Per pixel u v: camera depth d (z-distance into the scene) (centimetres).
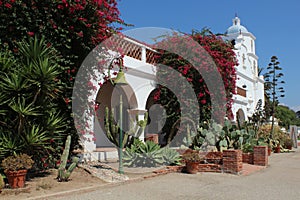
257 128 2039
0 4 821
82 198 703
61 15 923
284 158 1803
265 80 3441
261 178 1046
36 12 879
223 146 1221
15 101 805
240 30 3069
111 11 1039
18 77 785
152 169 1105
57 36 929
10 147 788
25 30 872
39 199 676
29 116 845
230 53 1709
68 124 985
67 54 965
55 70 892
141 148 1158
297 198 753
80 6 916
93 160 1241
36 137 808
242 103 2658
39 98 842
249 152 1425
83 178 905
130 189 814
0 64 798
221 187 876
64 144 1005
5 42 861
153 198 729
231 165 1108
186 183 920
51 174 930
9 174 747
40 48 834
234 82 1758
